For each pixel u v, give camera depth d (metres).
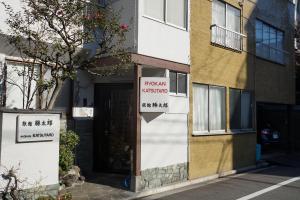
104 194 9.76
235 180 12.91
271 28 18.98
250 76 16.67
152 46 11.05
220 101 14.45
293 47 21.27
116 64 10.02
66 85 11.09
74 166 10.73
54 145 8.34
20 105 9.57
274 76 18.95
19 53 9.29
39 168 8.07
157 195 10.36
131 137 11.60
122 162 11.96
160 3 11.49
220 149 14.12
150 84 10.64
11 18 8.81
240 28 15.97
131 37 10.63
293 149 21.66
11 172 7.47
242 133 15.69
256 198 9.99
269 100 18.36
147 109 10.61
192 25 12.77
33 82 9.66
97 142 12.07
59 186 9.34
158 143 11.21
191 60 12.66
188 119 12.47
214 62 13.97
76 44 9.30
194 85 13.01
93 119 12.01
